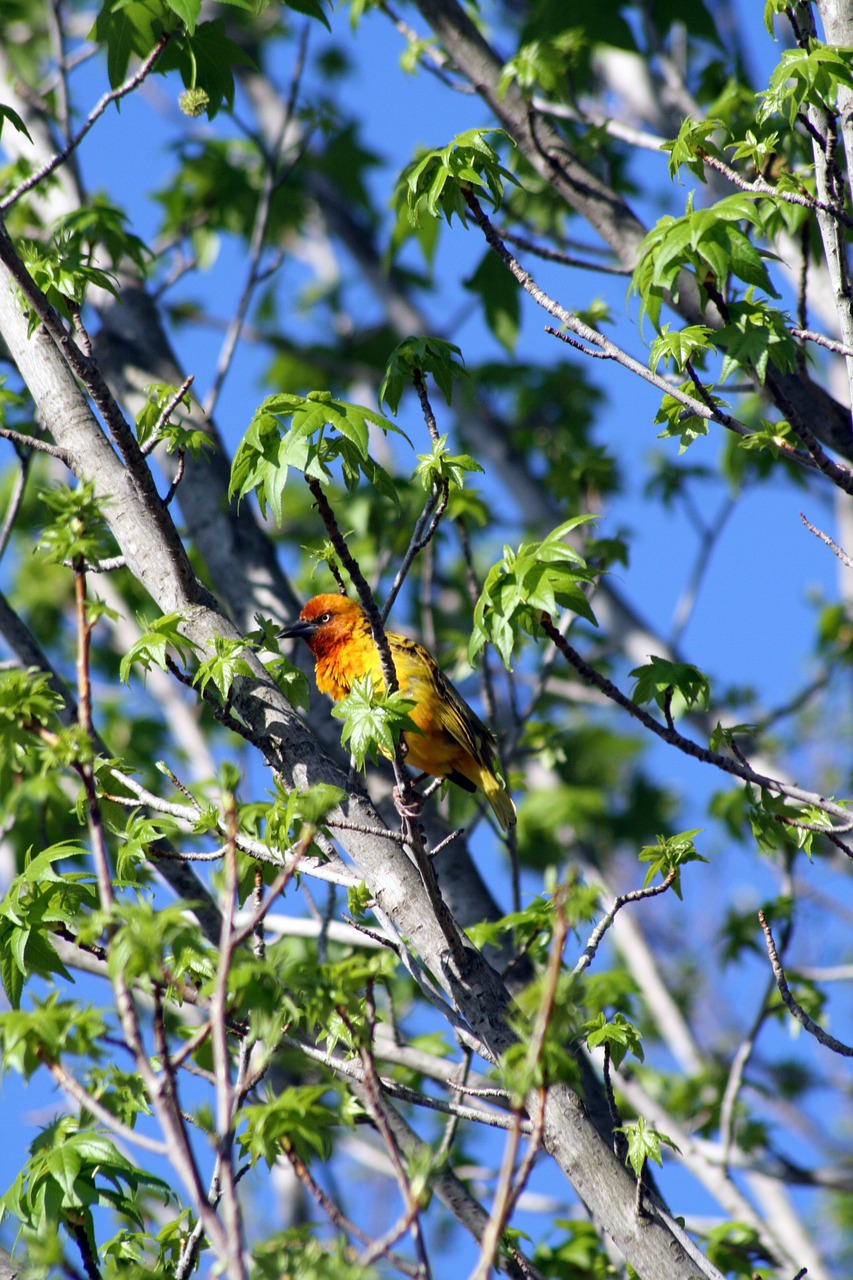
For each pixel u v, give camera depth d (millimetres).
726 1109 12602
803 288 10594
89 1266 7070
